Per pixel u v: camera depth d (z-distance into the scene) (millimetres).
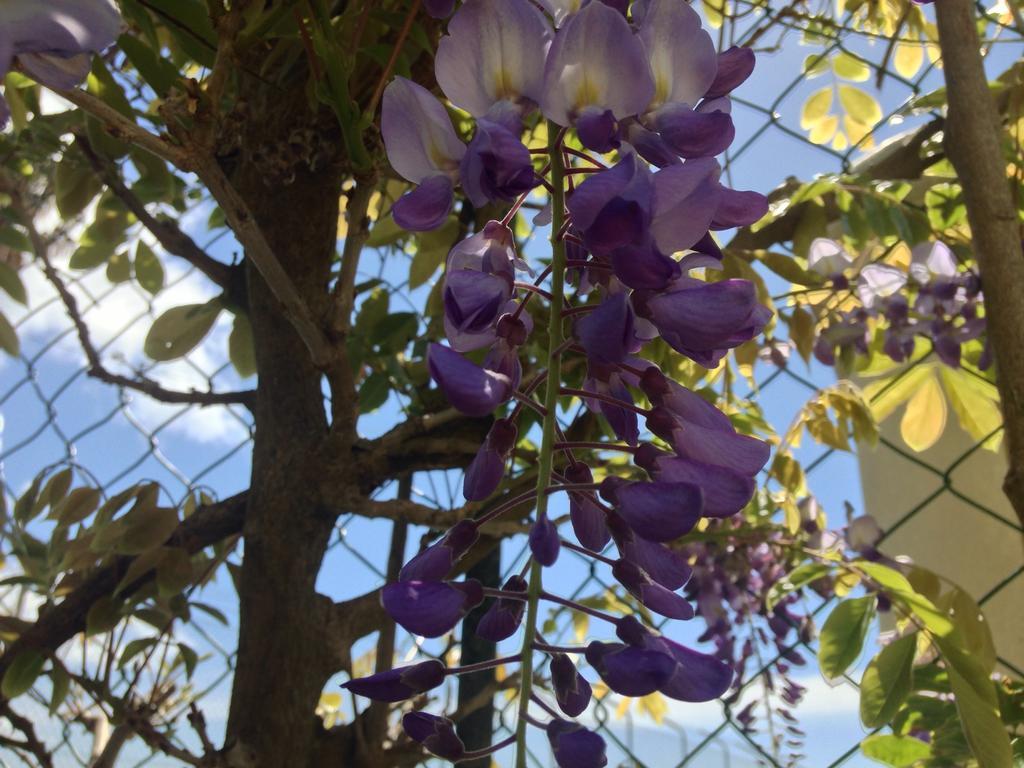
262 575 315
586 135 163
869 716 277
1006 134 364
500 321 172
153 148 207
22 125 312
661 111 174
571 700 160
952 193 400
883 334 424
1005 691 314
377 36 274
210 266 352
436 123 176
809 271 399
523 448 358
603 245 149
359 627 322
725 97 185
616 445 168
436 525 315
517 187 157
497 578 376
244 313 365
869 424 370
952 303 400
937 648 282
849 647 293
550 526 158
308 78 290
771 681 420
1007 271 294
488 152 156
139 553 343
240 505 356
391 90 177
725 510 160
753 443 171
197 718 301
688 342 162
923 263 401
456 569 329
